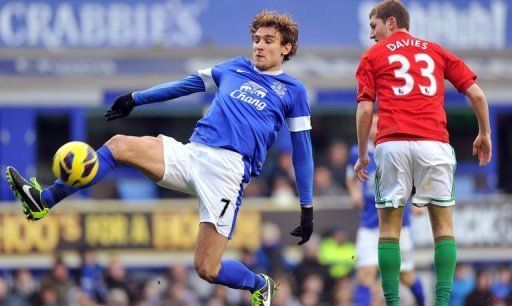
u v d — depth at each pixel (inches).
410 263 884.6
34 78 1254.9
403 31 581.9
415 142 561.0
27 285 1075.3
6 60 1263.5
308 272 1067.3
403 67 568.7
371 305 899.4
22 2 1278.3
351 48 1311.5
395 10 583.8
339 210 1097.4
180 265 1084.5
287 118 584.1
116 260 1079.0
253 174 576.4
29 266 1104.8
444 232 571.2
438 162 561.3
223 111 565.6
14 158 1275.8
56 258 1067.9
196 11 1301.7
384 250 570.6
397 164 563.2
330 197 1183.6
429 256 1082.1
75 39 1284.4
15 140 1275.8
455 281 1083.3
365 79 573.0
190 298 1082.7
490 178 1357.0
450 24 1344.7
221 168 557.9
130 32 1291.8
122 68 1264.8
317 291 1059.3
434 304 570.3
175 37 1296.8
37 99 1259.8
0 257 1103.0
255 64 578.2
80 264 1090.7
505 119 1369.3
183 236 1120.2
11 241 1106.1
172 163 556.1
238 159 560.4
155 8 1296.8
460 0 1346.0
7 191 1267.2
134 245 1113.4
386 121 567.2
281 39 577.3
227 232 565.0
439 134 565.0
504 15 1353.3
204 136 563.5
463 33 1346.0
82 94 1262.3
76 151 531.5
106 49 1280.8
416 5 1341.0
